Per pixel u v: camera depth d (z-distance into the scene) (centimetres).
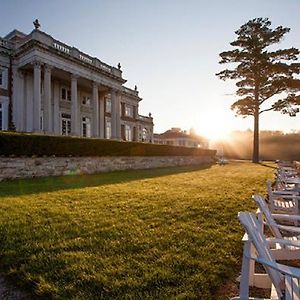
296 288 242
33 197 760
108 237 446
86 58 2611
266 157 4434
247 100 3148
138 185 1061
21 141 1241
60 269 339
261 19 3077
